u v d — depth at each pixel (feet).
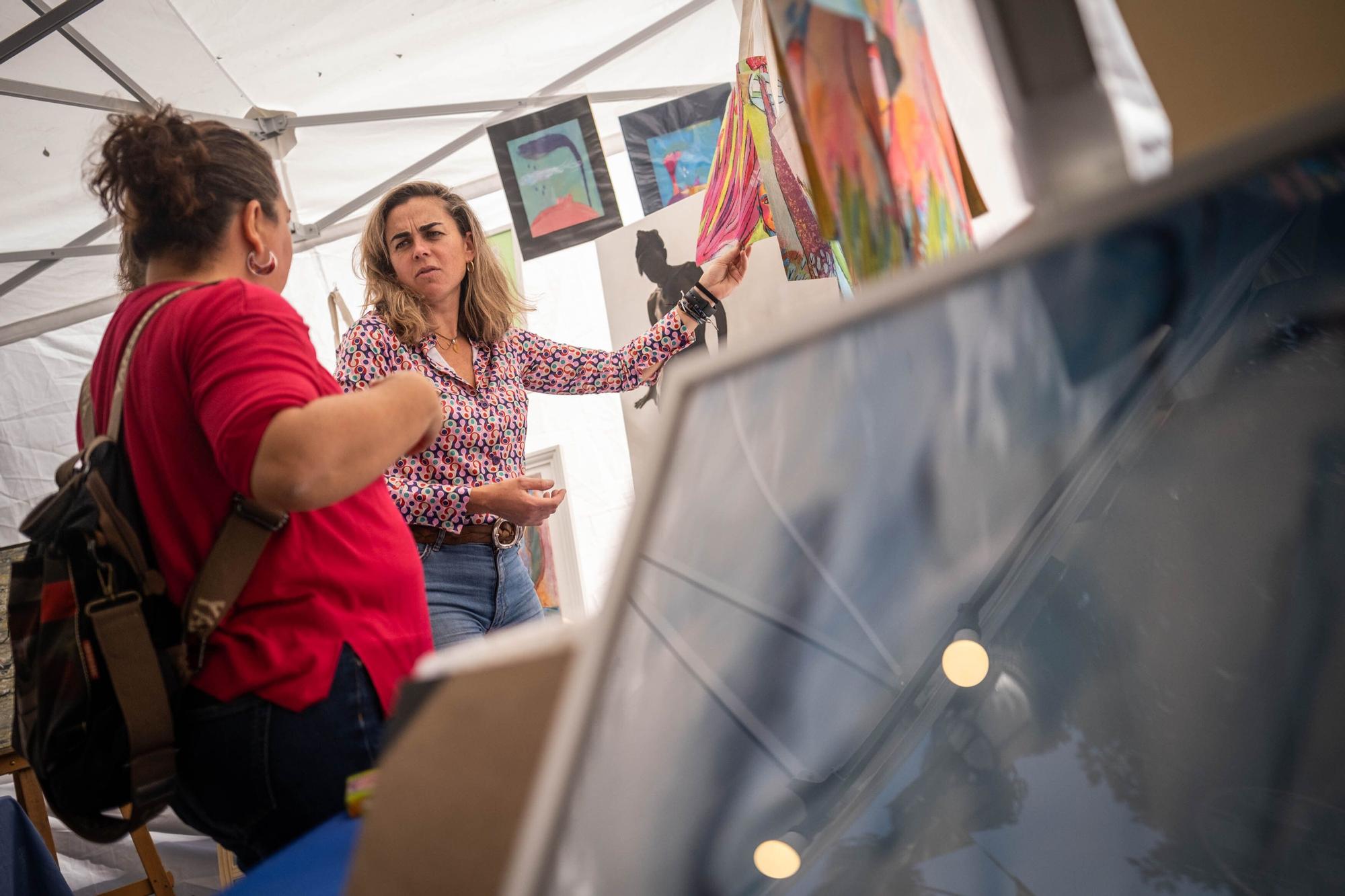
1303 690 1.00
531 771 1.42
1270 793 1.01
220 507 3.25
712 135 10.49
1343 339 0.92
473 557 5.87
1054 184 1.06
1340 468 0.96
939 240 2.20
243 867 3.50
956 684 1.10
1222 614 1.02
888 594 1.08
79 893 10.23
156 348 3.29
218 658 3.19
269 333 3.24
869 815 1.12
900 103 2.08
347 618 3.38
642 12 11.29
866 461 1.04
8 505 12.63
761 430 1.05
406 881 1.43
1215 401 0.99
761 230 6.74
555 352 7.09
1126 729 1.06
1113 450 1.03
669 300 8.80
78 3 9.07
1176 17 1.73
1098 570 1.06
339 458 3.08
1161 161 1.09
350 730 3.28
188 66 10.32
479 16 10.75
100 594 3.09
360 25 10.46
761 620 1.08
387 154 12.21
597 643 1.05
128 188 3.56
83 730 3.05
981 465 1.03
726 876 1.09
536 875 1.00
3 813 6.08
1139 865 1.06
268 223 3.83
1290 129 0.85
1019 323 0.98
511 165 10.84
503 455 6.28
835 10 1.96
